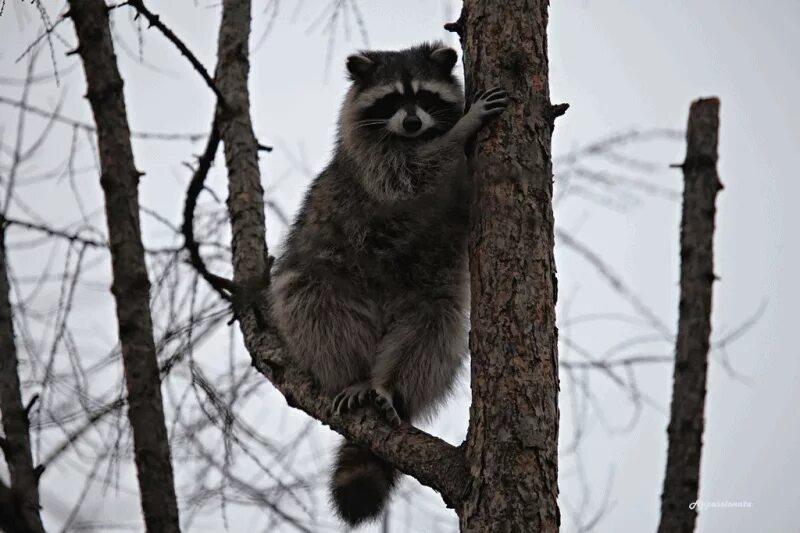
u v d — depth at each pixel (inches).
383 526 362.6
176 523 272.5
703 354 342.0
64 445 279.3
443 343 412.2
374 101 455.8
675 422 337.1
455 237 407.2
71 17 309.6
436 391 416.5
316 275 418.3
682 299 350.3
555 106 314.0
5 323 326.6
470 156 327.0
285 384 393.1
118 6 334.0
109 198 298.2
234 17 460.1
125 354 284.8
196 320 316.2
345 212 426.3
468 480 281.0
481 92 317.1
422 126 432.1
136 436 277.1
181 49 348.2
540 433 277.3
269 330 416.8
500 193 300.8
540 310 290.7
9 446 300.4
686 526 323.9
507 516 266.7
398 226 415.5
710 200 356.5
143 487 273.1
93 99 304.7
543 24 320.5
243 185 436.5
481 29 320.5
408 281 416.8
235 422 325.1
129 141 304.8
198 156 390.6
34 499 276.8
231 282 367.9
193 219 363.6
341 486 397.4
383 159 424.2
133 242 295.6
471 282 303.7
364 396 360.5
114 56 310.2
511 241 295.4
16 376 318.7
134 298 289.6
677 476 330.3
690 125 364.2
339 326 414.6
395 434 327.3
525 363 283.9
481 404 285.7
